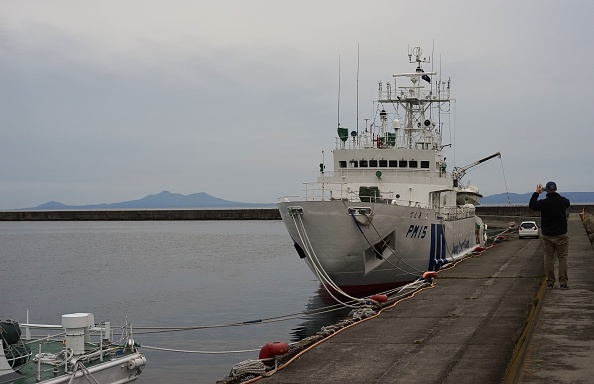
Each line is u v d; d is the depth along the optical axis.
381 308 17.14
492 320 14.80
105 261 62.72
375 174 35.06
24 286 43.69
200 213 168.00
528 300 17.36
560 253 15.70
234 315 30.64
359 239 28.12
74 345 14.46
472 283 21.34
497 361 11.33
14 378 13.41
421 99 39.69
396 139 37.22
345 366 11.38
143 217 169.50
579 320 11.86
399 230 29.44
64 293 39.97
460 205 44.81
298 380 10.66
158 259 63.78
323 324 27.58
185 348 23.84
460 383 10.18
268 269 53.00
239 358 22.31
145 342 24.94
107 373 14.47
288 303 34.09
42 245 87.06
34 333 25.61
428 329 14.11
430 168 35.28
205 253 70.06
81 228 140.88
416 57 39.97
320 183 34.34
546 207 15.73
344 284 29.31
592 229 39.09
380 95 40.19
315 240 28.27
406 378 10.53
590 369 8.66
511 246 41.91
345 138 36.47
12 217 171.50
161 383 19.41
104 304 35.09
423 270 32.12
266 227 135.00
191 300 35.97
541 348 9.84
